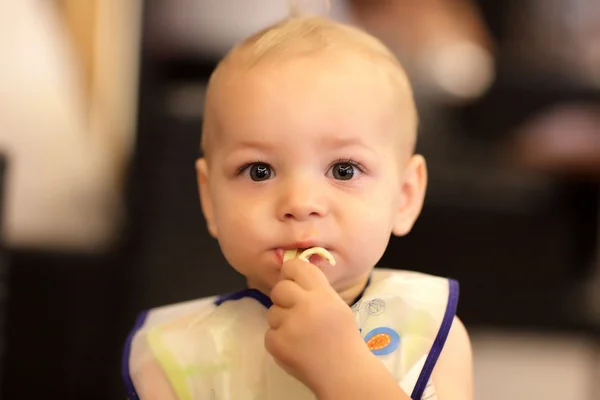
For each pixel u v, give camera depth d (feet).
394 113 2.66
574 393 6.25
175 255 5.94
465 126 7.25
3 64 6.03
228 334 2.66
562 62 7.15
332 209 2.45
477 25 8.54
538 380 6.42
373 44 2.80
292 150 2.46
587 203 6.70
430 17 8.12
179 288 5.73
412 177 2.84
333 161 2.49
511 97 7.06
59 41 6.50
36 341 5.49
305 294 2.28
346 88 2.52
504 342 6.96
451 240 6.57
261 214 2.46
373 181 2.53
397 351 2.56
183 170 6.19
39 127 6.10
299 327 2.24
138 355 2.73
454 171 6.81
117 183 6.86
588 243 6.68
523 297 6.59
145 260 5.90
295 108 2.46
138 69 6.84
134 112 7.27
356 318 2.60
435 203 6.57
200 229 6.05
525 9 9.19
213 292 5.69
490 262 6.59
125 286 5.74
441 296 2.74
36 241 5.77
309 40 2.67
